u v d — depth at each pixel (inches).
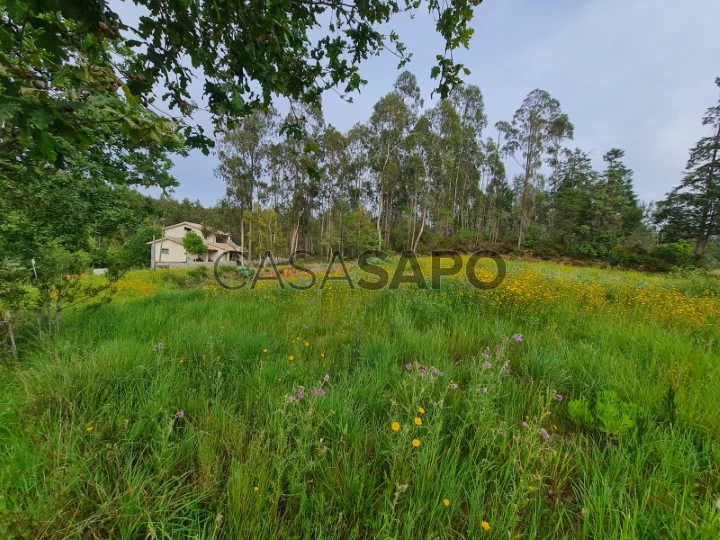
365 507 48.5
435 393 77.1
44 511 43.3
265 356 106.3
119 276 173.8
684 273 462.3
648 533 43.7
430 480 50.0
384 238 1438.2
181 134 73.1
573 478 55.6
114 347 97.8
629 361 95.2
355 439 61.7
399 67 90.5
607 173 1304.1
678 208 1080.2
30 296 129.6
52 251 170.9
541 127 1336.1
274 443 60.2
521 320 156.5
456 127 1294.3
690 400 72.2
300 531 45.1
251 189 1179.9
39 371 87.0
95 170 203.3
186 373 90.4
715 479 54.1
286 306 200.8
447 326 146.8
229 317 165.6
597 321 151.3
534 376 94.3
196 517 45.4
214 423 65.9
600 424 68.4
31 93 46.0
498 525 43.8
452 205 1547.7
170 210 1975.9
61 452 54.0
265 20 61.4
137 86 56.1
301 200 1273.4
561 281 312.2
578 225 1262.3
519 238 1229.1
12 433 61.5
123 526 43.2
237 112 71.8
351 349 115.0
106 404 68.4
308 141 97.0
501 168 1599.4
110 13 43.8
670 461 55.1
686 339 126.6
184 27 54.5
